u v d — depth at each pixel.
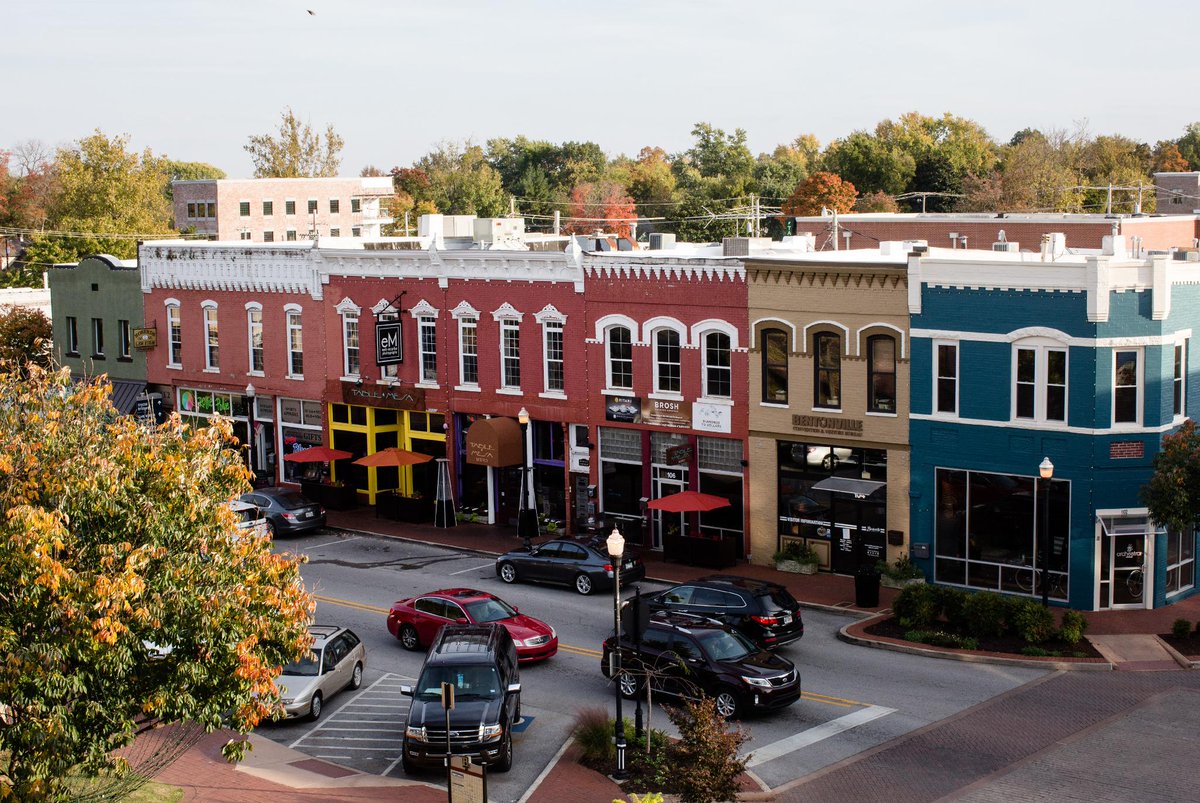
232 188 127.50
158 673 19.03
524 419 44.22
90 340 61.25
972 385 35.84
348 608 36.84
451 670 25.53
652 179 148.00
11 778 18.27
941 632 32.44
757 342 39.75
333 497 50.44
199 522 19.92
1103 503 34.31
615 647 24.86
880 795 23.28
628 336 42.75
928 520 37.12
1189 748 25.12
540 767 25.22
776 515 40.22
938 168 127.62
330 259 50.66
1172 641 31.97
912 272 36.25
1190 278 34.84
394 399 49.41
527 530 44.94
